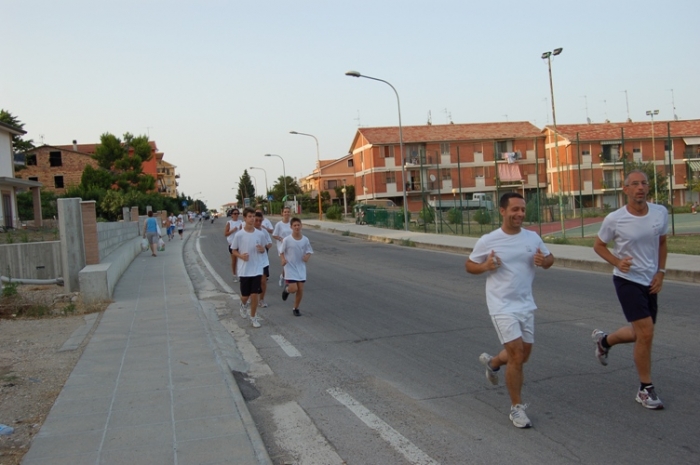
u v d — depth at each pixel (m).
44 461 4.54
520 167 63.66
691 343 7.48
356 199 70.12
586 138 57.25
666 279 13.22
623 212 5.42
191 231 52.88
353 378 6.80
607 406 5.45
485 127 66.44
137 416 5.47
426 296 12.30
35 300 12.64
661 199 42.06
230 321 10.56
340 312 10.96
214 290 14.67
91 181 65.50
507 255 5.02
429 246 25.34
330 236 35.75
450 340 8.34
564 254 17.58
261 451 4.64
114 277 14.65
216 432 5.05
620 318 9.28
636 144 57.31
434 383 6.44
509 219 5.03
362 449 4.82
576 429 4.96
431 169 63.69
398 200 64.19
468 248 22.48
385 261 19.98
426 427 5.20
